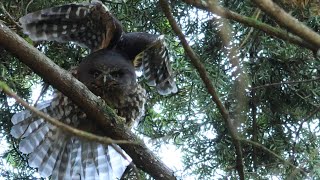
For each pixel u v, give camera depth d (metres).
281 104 7.93
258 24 4.91
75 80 6.59
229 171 7.41
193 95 8.03
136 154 6.89
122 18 8.41
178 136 8.00
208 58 7.65
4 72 7.93
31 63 6.27
